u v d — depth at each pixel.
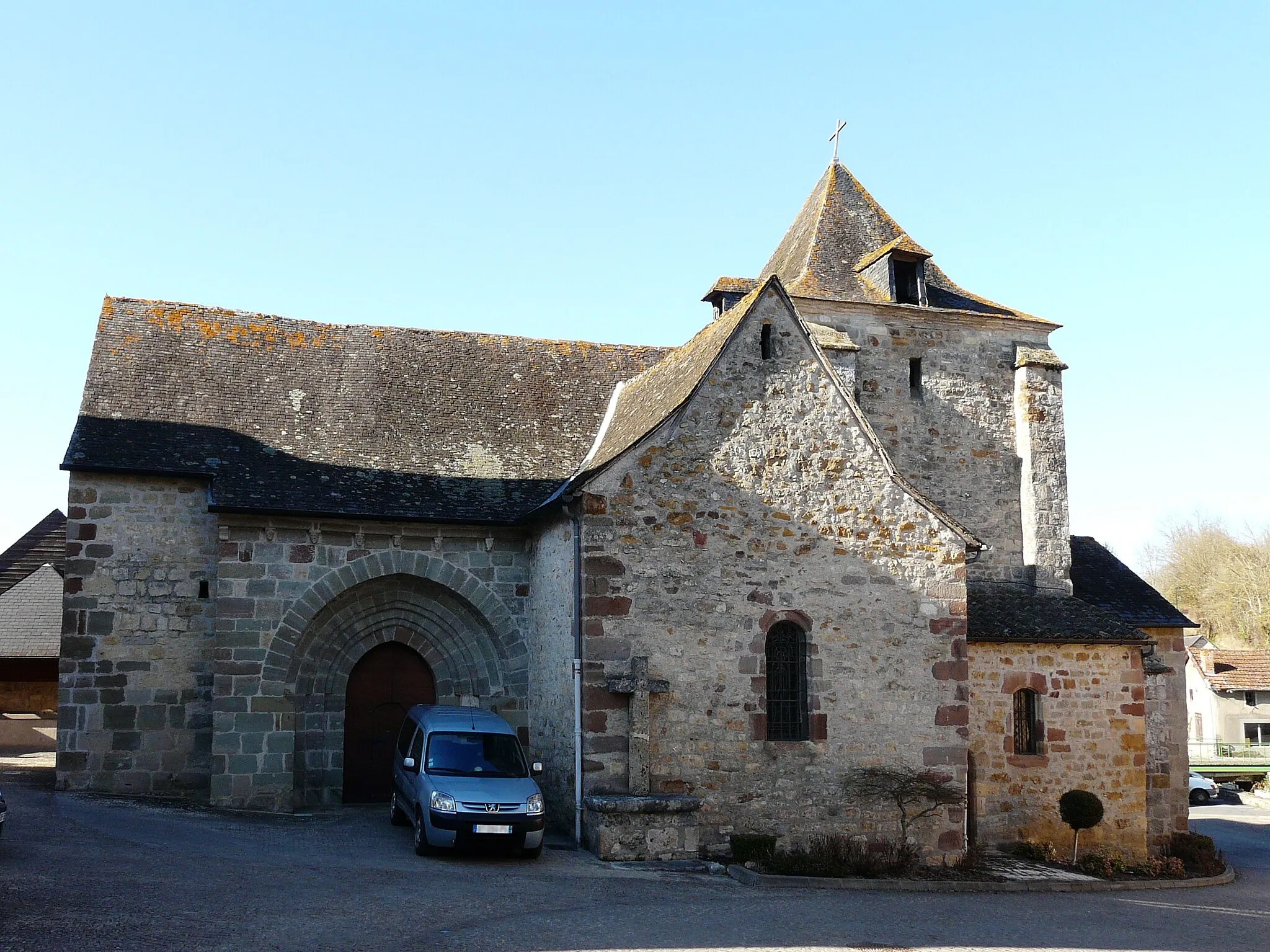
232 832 14.95
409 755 15.59
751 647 16.23
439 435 20.38
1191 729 59.88
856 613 16.83
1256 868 22.34
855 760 16.44
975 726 18.50
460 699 18.89
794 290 21.62
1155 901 15.84
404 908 10.90
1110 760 19.12
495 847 14.33
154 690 17.66
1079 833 18.69
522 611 18.95
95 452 17.92
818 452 17.06
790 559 16.64
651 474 16.19
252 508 17.27
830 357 20.72
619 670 15.61
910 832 16.55
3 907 9.83
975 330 22.45
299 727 17.91
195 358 20.47
